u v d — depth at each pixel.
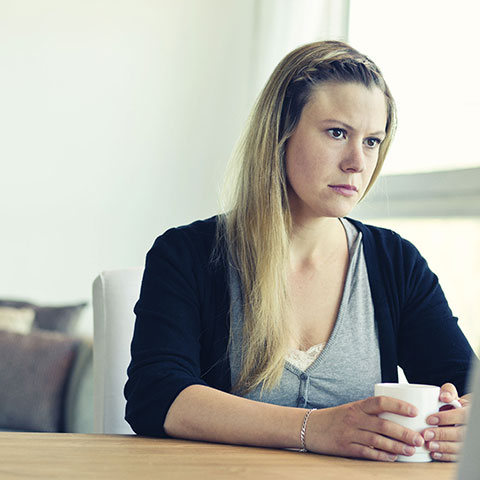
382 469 1.04
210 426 1.22
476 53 3.22
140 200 4.91
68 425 3.63
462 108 3.26
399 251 1.71
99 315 1.67
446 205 3.23
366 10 3.79
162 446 1.14
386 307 1.65
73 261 4.88
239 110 4.66
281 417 1.18
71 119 4.92
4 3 4.91
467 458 0.65
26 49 4.92
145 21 4.94
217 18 4.78
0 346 3.77
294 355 1.55
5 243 4.84
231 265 1.58
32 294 4.84
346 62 1.48
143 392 1.32
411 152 3.49
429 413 1.12
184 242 1.59
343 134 1.46
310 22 4.04
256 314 1.51
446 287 3.19
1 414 3.66
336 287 1.63
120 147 4.93
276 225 1.53
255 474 0.94
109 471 0.92
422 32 3.50
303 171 1.48
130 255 4.91
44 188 4.89
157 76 4.93
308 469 1.00
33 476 0.88
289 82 1.50
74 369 3.68
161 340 1.43
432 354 1.62
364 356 1.60
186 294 1.52
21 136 4.89
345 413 1.14
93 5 4.95
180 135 4.89
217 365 1.53
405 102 3.56
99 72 4.94
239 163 1.65
